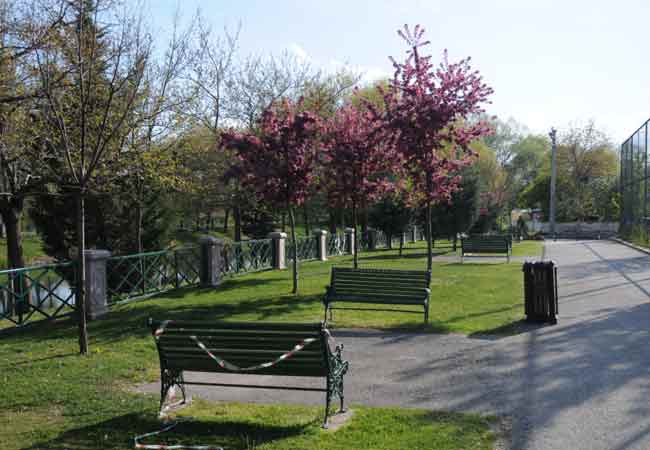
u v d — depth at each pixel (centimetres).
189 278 1472
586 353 712
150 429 479
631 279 1445
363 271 977
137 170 1562
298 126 1288
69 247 1728
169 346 507
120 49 924
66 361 728
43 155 1316
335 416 502
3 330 941
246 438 451
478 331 862
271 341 480
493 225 3928
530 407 518
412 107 1196
